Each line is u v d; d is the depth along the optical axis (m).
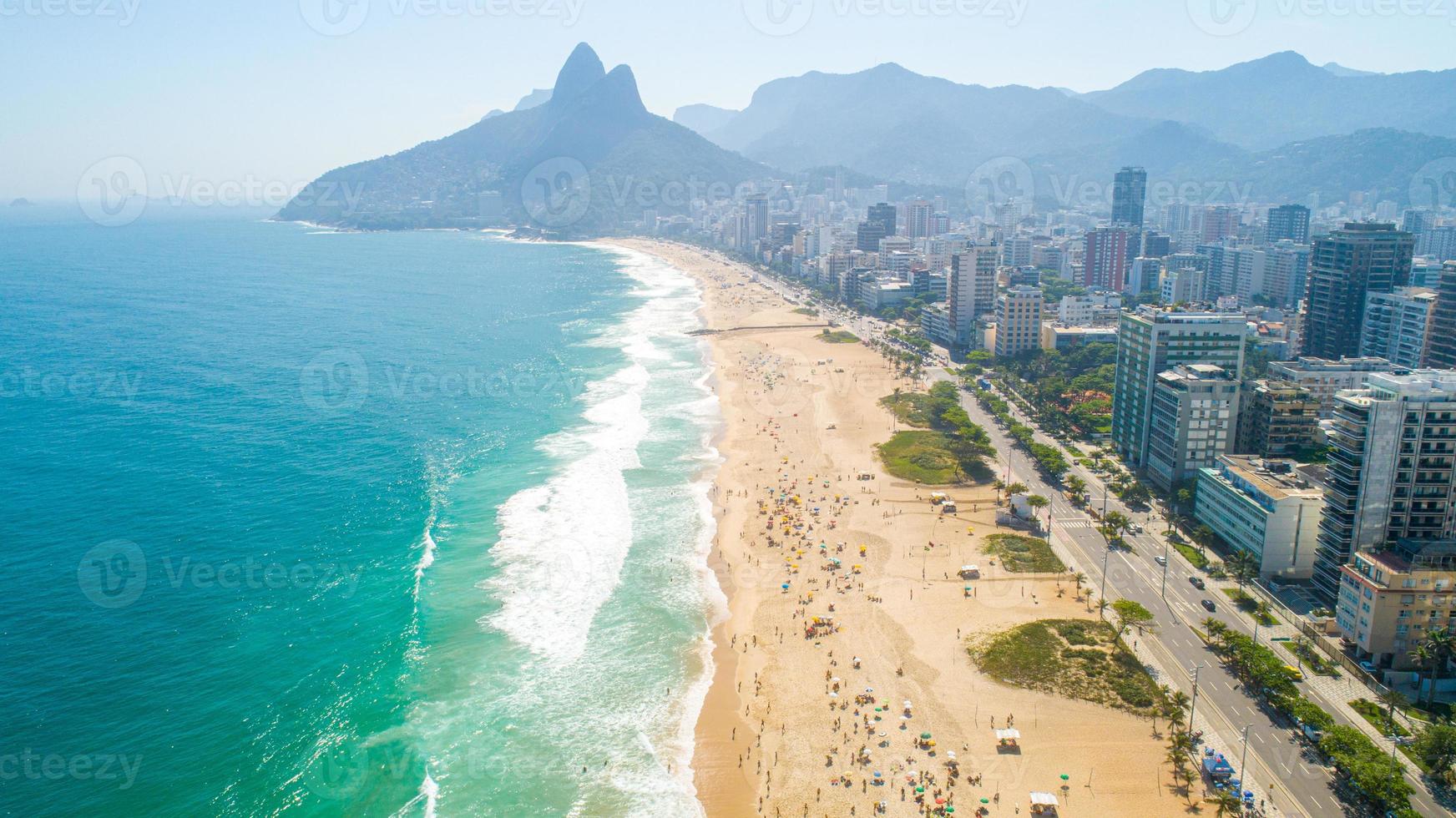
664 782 123.19
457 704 138.38
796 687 144.12
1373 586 143.12
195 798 115.62
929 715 135.88
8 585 162.62
